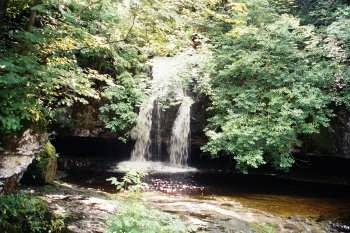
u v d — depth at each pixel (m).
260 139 10.18
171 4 6.61
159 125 11.45
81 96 10.88
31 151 6.15
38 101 5.91
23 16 6.27
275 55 11.12
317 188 10.16
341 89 10.59
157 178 10.20
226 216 7.16
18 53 5.38
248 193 9.32
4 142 5.73
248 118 10.24
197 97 11.33
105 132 11.34
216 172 11.26
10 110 5.04
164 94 11.25
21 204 5.83
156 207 7.34
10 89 4.98
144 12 6.35
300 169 11.40
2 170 5.69
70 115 10.97
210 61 11.28
